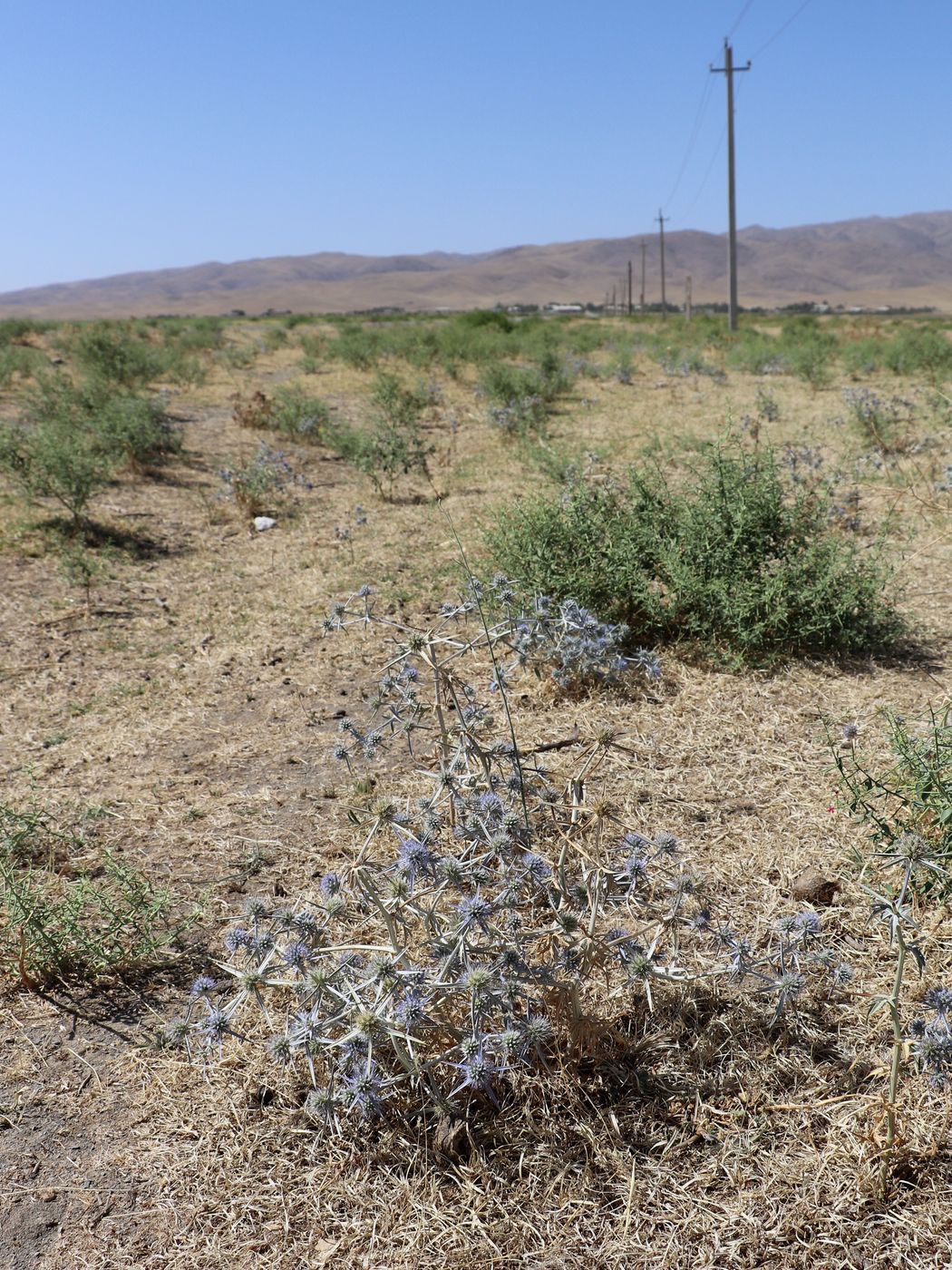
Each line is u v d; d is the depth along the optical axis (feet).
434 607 22.90
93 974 10.74
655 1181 7.79
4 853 12.52
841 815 12.78
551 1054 8.71
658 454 33.09
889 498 29.35
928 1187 7.64
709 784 13.85
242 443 46.50
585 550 19.92
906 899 10.91
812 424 43.42
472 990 7.31
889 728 14.87
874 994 9.62
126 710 17.85
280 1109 8.69
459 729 11.21
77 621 22.91
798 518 19.76
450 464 39.78
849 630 18.28
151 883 12.17
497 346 84.23
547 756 14.70
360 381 69.56
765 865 11.82
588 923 9.48
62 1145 8.52
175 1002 10.27
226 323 180.65
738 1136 8.14
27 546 28.71
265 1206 7.82
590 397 56.24
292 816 13.73
